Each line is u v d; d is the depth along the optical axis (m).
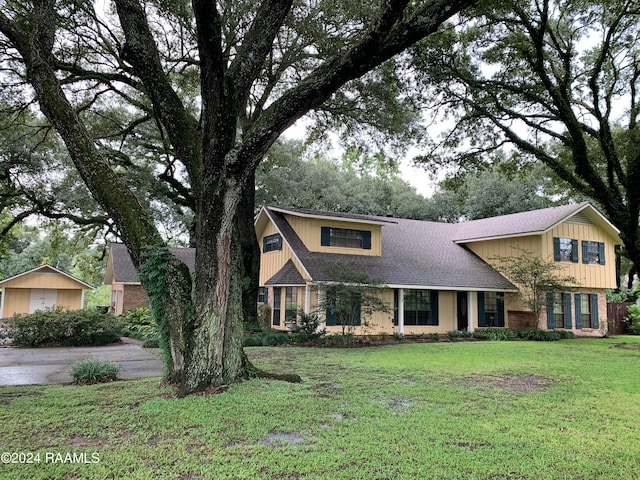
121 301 24.19
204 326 6.68
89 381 7.71
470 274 18.66
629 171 13.93
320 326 15.28
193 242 21.14
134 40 6.86
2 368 9.65
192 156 7.21
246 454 4.21
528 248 18.62
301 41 11.52
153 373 8.98
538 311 17.27
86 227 23.75
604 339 17.84
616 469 3.97
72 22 10.57
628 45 13.95
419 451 4.34
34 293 26.19
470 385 7.61
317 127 16.66
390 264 17.64
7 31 7.04
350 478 3.69
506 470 3.91
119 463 3.96
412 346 13.80
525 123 15.72
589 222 19.98
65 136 6.86
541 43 13.56
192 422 5.15
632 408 6.12
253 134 6.38
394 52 6.12
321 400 6.27
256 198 29.38
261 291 19.94
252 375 7.68
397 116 14.27
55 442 4.51
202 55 6.03
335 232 17.66
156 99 7.17
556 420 5.50
